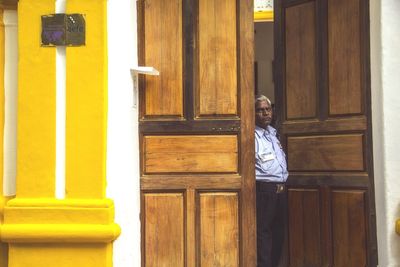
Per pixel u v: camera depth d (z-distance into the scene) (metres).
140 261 5.30
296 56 6.16
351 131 5.57
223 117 5.36
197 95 5.37
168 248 5.32
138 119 5.35
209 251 5.32
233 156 5.34
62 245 4.84
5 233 4.79
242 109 5.34
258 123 6.28
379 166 5.30
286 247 6.30
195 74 5.37
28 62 4.88
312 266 5.98
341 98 5.67
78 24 4.86
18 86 4.90
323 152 5.86
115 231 4.78
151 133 5.37
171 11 5.38
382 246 5.26
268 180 6.14
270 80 9.34
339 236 5.68
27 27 4.89
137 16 5.37
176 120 5.36
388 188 5.17
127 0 4.95
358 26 5.52
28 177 4.87
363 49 5.45
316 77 5.93
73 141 4.85
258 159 6.14
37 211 4.81
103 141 4.85
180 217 5.32
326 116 5.82
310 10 6.00
